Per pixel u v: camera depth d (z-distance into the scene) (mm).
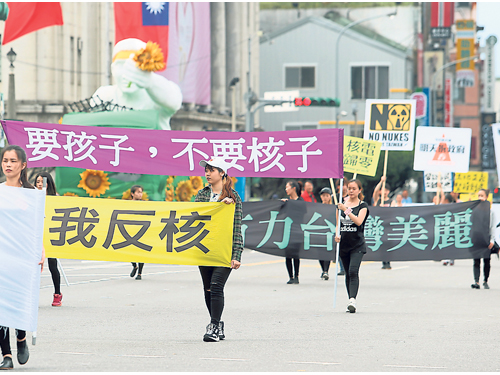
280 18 173250
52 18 106688
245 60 147125
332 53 161625
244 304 32000
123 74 98375
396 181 123625
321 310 30047
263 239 39500
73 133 32375
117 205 26047
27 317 17484
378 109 44875
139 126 71188
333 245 39219
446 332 24297
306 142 31375
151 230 25125
